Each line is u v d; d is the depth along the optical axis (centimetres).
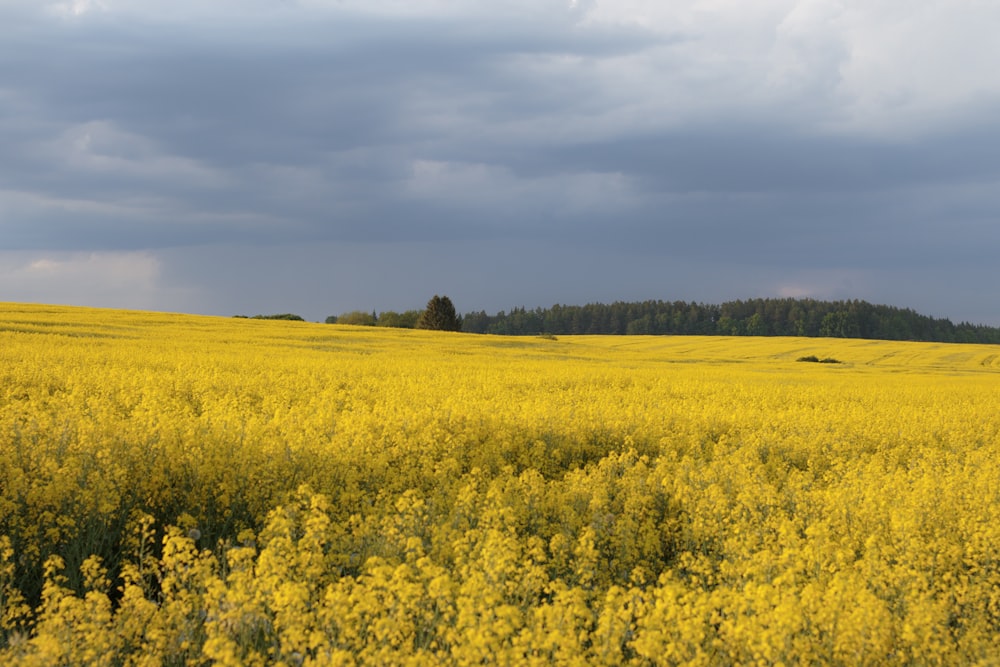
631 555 800
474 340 6191
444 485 961
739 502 935
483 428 1372
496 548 627
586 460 1365
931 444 1612
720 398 2252
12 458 912
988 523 856
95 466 895
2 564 638
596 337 11900
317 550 669
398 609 517
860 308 18288
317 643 468
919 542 770
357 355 3619
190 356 2700
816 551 734
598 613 605
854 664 514
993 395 2906
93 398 1440
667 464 1145
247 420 1243
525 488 953
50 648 461
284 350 3625
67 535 727
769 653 483
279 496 879
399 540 720
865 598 561
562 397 2045
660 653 485
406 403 1700
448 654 495
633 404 1856
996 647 571
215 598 531
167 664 517
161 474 884
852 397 2564
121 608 569
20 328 3909
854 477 1099
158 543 778
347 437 1138
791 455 1398
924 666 529
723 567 696
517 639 477
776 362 5809
